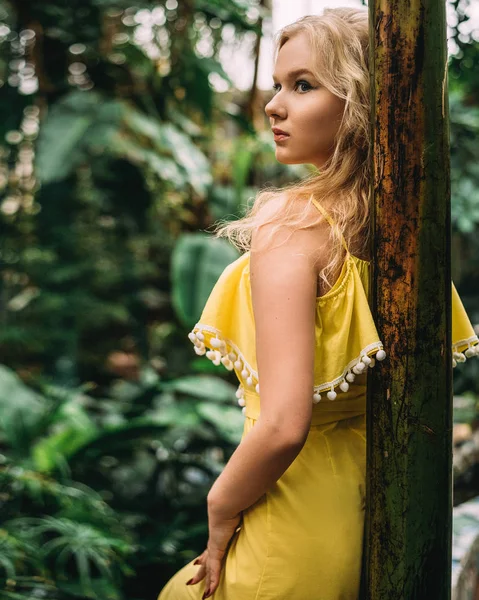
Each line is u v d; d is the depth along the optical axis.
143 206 5.07
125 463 3.31
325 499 1.05
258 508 1.06
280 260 0.98
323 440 1.07
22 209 5.33
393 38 0.96
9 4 4.49
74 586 2.17
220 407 3.25
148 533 2.84
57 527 2.28
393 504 1.00
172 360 4.82
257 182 4.93
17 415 2.99
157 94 4.70
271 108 1.07
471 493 2.96
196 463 3.13
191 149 4.36
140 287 5.59
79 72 4.75
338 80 1.02
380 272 1.00
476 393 3.62
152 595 2.55
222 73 4.46
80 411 3.22
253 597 1.04
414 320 0.98
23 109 4.70
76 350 5.11
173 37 4.52
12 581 1.96
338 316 1.00
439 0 0.96
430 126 0.97
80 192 5.20
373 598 1.03
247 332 1.06
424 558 1.01
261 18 4.43
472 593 2.12
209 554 1.09
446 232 0.99
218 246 3.91
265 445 0.94
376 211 1.00
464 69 2.24
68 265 5.25
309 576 1.03
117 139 4.29
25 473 2.50
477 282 4.26
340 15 1.07
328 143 1.06
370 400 1.02
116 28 4.84
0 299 5.24
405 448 0.99
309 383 0.95
